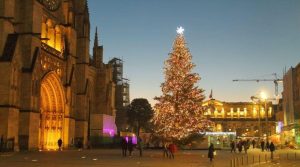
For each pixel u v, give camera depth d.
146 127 158.38
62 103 74.62
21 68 61.72
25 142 60.47
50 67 71.12
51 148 72.56
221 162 44.25
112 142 93.81
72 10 80.44
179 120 62.53
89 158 46.03
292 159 54.00
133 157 49.78
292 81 113.62
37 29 65.12
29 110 61.00
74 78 79.50
